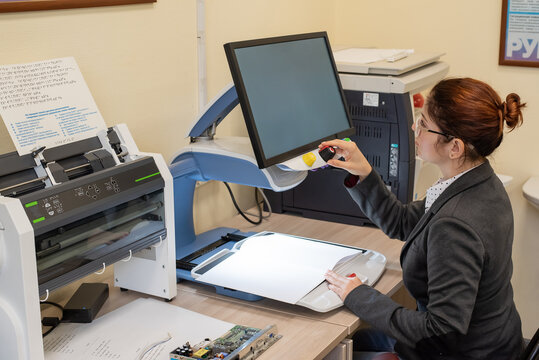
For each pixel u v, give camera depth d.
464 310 1.39
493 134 1.46
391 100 2.06
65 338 1.45
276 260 1.77
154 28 1.92
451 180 1.54
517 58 2.66
